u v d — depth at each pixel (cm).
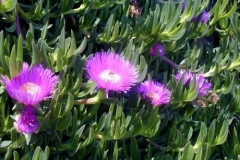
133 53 106
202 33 127
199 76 123
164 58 124
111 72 94
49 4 105
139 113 101
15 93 83
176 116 116
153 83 108
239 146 123
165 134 117
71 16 110
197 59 124
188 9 118
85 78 104
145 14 120
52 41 104
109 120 98
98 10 114
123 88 93
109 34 108
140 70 102
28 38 97
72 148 97
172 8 115
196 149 112
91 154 106
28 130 87
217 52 128
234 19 137
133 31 113
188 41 137
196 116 123
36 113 89
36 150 88
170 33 114
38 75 88
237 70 140
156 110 101
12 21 100
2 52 90
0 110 92
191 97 112
